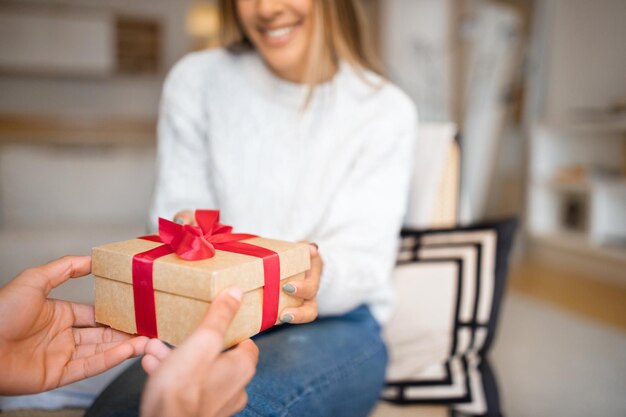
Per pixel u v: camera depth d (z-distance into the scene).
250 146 1.09
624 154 3.07
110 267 0.63
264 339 0.91
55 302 0.65
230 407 0.54
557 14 3.38
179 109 1.14
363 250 0.99
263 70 1.11
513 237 1.23
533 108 3.47
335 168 1.03
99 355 0.62
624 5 2.95
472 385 1.12
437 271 1.22
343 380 0.86
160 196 1.15
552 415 1.22
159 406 0.45
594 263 2.96
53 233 3.51
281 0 0.96
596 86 3.13
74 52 4.30
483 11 3.92
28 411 0.93
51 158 3.83
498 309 1.18
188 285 0.56
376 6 4.90
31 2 4.21
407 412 1.09
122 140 3.95
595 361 1.58
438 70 4.41
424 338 1.17
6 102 4.39
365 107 1.07
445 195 1.42
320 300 0.92
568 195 3.43
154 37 4.57
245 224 1.07
